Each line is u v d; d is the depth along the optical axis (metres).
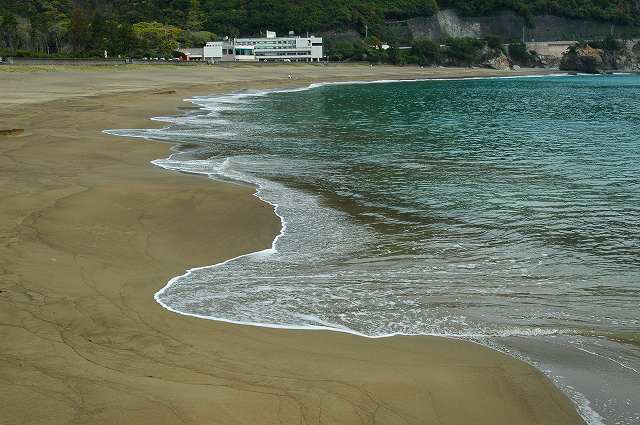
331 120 37.03
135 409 5.93
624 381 7.31
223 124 33.25
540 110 47.66
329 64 124.38
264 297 9.73
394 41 150.62
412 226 14.06
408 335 8.45
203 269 10.93
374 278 10.75
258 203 15.68
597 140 28.92
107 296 9.10
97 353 7.17
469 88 83.06
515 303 9.80
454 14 166.75
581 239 13.19
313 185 18.28
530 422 6.32
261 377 6.84
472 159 23.08
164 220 13.67
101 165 19.67
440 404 6.49
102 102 40.44
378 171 20.56
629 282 10.78
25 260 10.20
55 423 5.62
